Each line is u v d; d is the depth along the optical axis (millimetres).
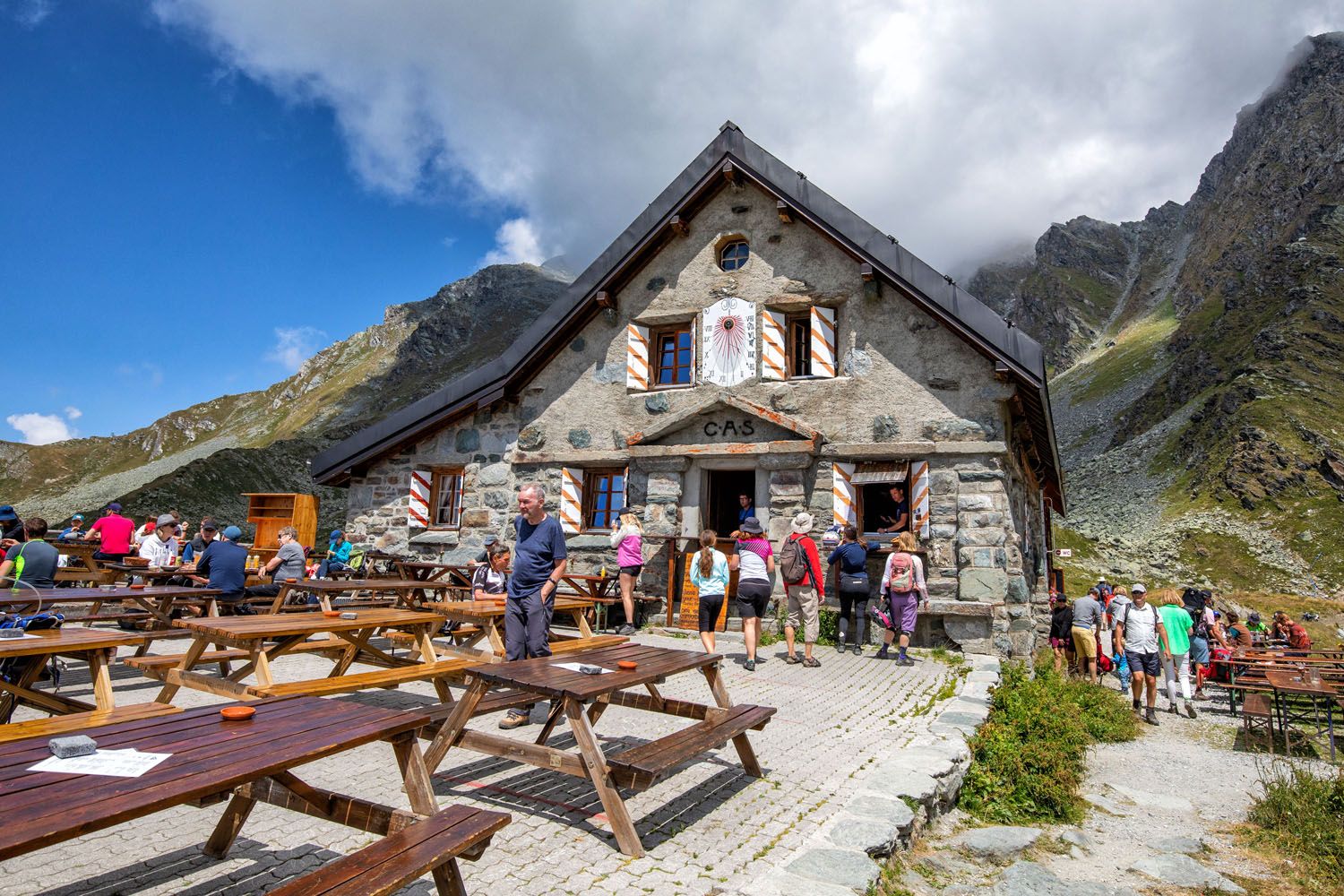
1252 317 98750
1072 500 82250
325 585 7461
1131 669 11086
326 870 2611
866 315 12836
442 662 7207
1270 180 144500
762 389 13258
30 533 10320
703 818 4660
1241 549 57469
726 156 13742
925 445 11992
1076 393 136375
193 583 12016
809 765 5855
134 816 2439
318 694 5938
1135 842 5734
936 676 9750
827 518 12422
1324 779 7145
